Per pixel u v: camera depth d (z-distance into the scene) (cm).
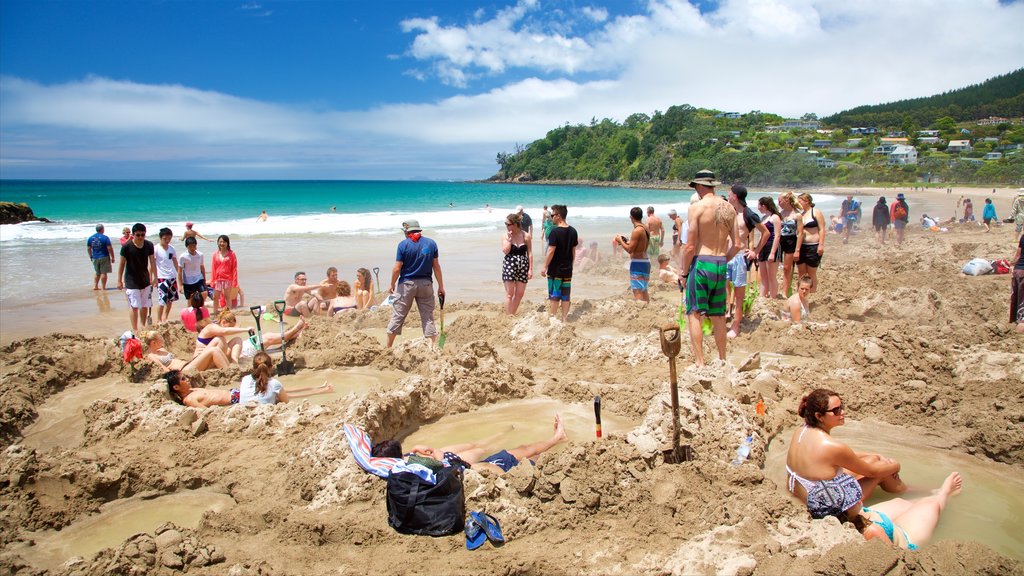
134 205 5359
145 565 394
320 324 1048
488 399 692
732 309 908
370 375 811
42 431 654
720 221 705
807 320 927
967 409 596
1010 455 524
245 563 403
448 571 388
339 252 1975
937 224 2683
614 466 478
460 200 6681
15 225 2902
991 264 1303
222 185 16300
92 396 751
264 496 486
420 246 855
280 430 588
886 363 701
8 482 484
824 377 692
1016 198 1457
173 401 661
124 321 1148
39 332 1062
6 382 723
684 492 459
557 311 1035
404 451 577
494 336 939
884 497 478
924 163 12669
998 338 819
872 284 1231
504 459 525
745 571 364
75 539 457
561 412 660
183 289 1170
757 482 477
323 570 397
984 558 352
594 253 1742
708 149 16338
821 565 358
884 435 583
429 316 880
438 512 429
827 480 445
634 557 397
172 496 511
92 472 500
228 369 795
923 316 952
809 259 1040
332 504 466
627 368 781
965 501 464
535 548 413
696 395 564
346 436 523
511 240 1030
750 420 578
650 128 18588
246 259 1825
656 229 1650
